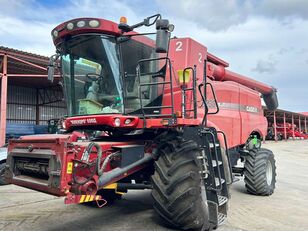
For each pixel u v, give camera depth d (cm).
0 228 517
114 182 468
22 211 621
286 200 747
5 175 483
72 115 562
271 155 820
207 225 484
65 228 517
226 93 750
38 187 419
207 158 512
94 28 499
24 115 2486
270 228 531
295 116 4394
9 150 488
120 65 512
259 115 916
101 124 503
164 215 473
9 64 1667
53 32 545
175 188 460
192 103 604
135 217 577
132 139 557
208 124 618
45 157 411
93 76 532
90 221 555
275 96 1105
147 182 563
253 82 972
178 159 473
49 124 1490
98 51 517
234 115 769
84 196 403
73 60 549
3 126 1455
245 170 791
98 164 418
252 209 655
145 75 544
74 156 403
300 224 557
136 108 530
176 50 628
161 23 459
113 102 519
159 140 525
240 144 798
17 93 2462
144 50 542
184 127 514
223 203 526
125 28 496
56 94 2672
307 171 1302
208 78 741
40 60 1569
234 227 530
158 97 559
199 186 470
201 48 674
